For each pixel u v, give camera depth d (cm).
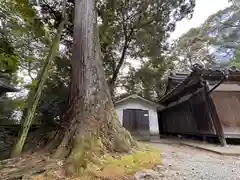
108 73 1138
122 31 1004
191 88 815
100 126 372
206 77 658
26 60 866
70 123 368
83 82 404
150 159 360
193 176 276
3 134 691
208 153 481
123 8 898
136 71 1359
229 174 289
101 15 874
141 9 898
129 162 319
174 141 836
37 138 528
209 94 662
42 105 908
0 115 1039
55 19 827
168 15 921
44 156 333
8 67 619
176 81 1168
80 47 438
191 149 562
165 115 1356
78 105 384
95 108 386
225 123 642
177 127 1087
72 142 331
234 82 702
